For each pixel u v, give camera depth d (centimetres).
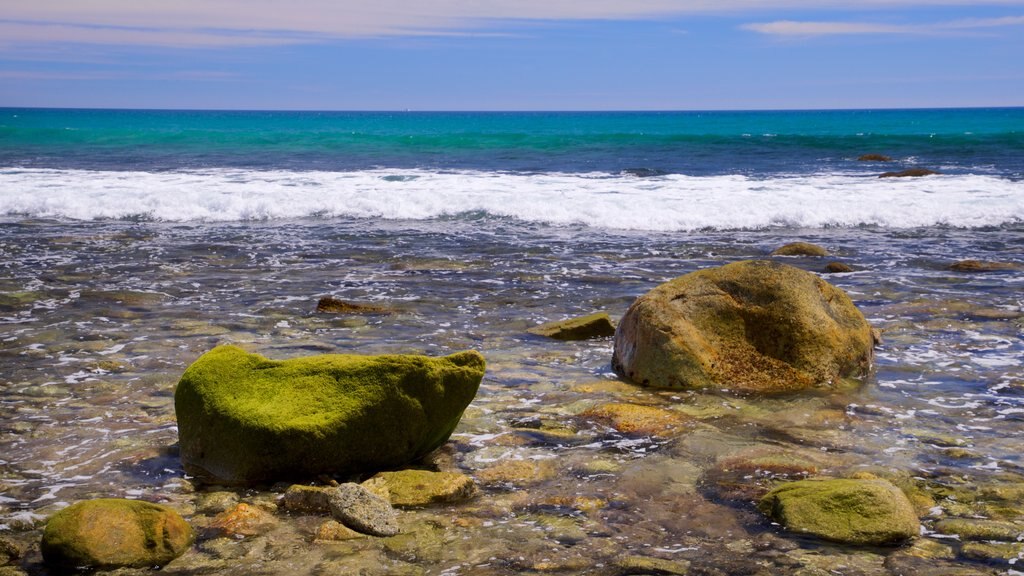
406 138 4072
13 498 573
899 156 3606
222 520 537
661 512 552
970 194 2223
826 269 1436
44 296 1196
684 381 824
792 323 849
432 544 507
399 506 561
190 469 628
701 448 665
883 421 730
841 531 514
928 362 910
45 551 486
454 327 1056
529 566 480
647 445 674
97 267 1413
